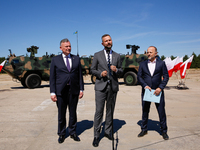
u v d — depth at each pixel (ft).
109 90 10.64
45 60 42.88
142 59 44.65
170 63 34.71
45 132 12.25
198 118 15.07
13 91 34.60
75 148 9.78
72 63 10.69
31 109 19.04
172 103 21.36
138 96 26.73
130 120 14.76
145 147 9.74
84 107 19.71
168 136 11.07
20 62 40.68
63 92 10.52
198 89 34.19
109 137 10.95
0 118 15.65
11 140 10.93
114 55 11.05
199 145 9.88
